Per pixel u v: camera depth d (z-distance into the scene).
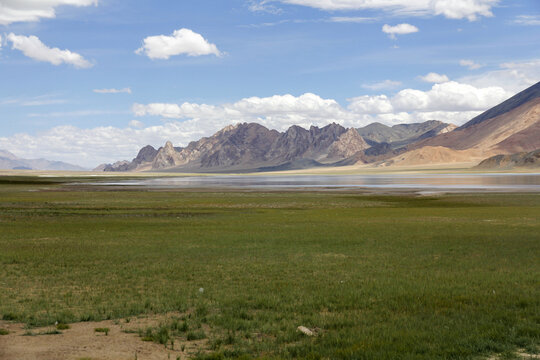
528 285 19.84
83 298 18.12
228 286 20.31
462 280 21.03
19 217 56.69
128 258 27.73
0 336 13.04
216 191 124.81
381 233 40.00
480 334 13.18
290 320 15.06
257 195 106.81
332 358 11.62
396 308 16.41
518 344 12.44
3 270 24.00
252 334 13.68
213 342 12.74
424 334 13.25
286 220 54.16
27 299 17.86
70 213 62.81
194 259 27.44
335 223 49.91
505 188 126.75
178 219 55.84
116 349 11.93
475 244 32.94
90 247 32.28
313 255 28.75
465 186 141.50
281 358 11.48
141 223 50.69
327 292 18.88
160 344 12.56
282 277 22.22
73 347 12.00
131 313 15.95
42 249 31.23
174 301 17.52
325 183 183.62
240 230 43.41
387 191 120.12
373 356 11.56
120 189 136.88
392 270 23.72
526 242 33.81
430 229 42.97
